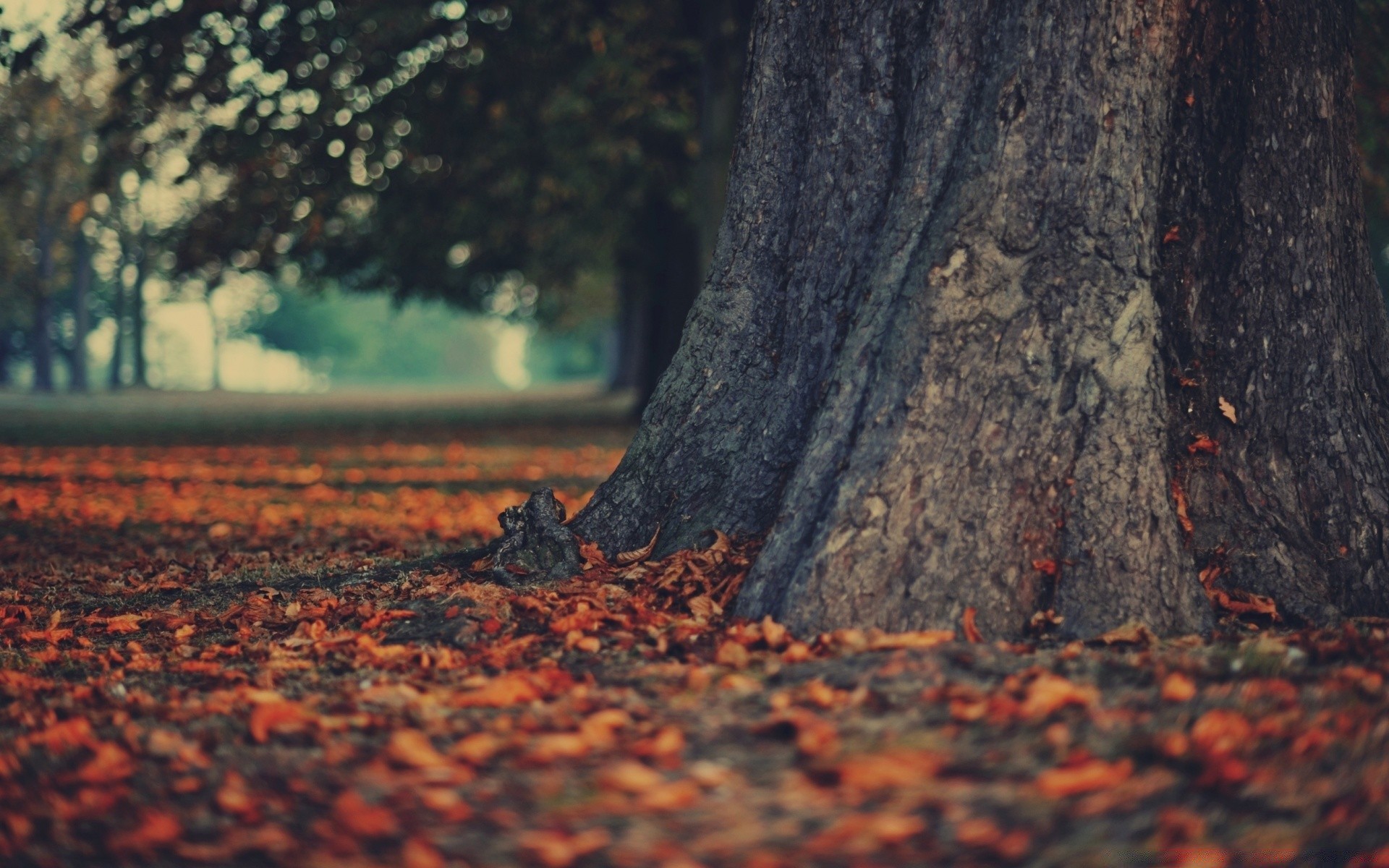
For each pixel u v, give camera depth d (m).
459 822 2.91
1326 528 5.11
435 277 24.88
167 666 4.83
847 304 5.43
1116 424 4.77
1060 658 4.14
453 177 20.09
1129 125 5.00
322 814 3.01
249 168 16.33
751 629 4.50
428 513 10.80
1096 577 4.60
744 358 5.72
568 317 44.34
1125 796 2.94
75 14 12.65
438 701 3.96
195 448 19.55
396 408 37.97
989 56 5.11
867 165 5.47
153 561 8.02
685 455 5.73
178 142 15.46
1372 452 5.18
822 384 5.41
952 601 4.52
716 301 5.83
